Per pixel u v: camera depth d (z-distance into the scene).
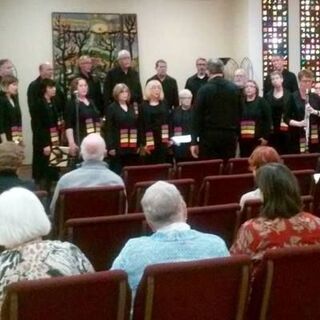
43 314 2.53
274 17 12.05
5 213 2.84
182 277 2.76
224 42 12.43
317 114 9.52
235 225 4.29
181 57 12.29
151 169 6.61
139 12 12.00
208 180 5.45
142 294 2.74
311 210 4.74
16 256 2.82
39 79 9.62
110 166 9.00
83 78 10.37
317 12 12.20
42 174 9.47
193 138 8.17
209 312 2.86
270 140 9.76
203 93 8.05
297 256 2.99
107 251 4.02
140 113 9.11
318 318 3.14
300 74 9.50
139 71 12.04
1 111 9.02
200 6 12.34
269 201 3.34
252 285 3.05
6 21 11.36
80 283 2.54
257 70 11.99
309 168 7.17
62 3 11.58
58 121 9.82
